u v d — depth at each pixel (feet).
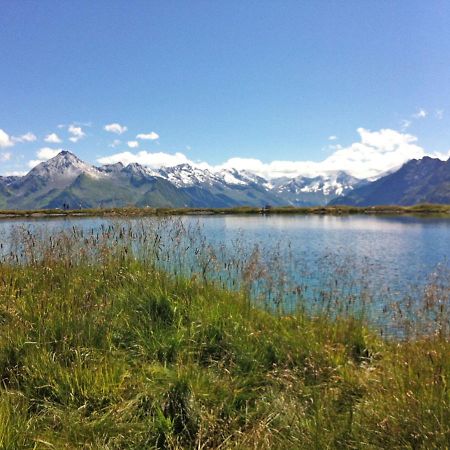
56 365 19.81
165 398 18.40
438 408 15.70
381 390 18.69
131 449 16.01
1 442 14.75
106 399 18.57
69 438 16.25
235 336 24.38
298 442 15.85
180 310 26.76
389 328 30.55
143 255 34.96
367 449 15.12
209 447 16.48
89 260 34.50
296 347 23.97
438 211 540.52
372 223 329.31
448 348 21.47
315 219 402.93
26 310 24.86
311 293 37.50
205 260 35.35
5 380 19.92
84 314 24.22
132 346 23.35
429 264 106.22
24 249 34.76
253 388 20.45
